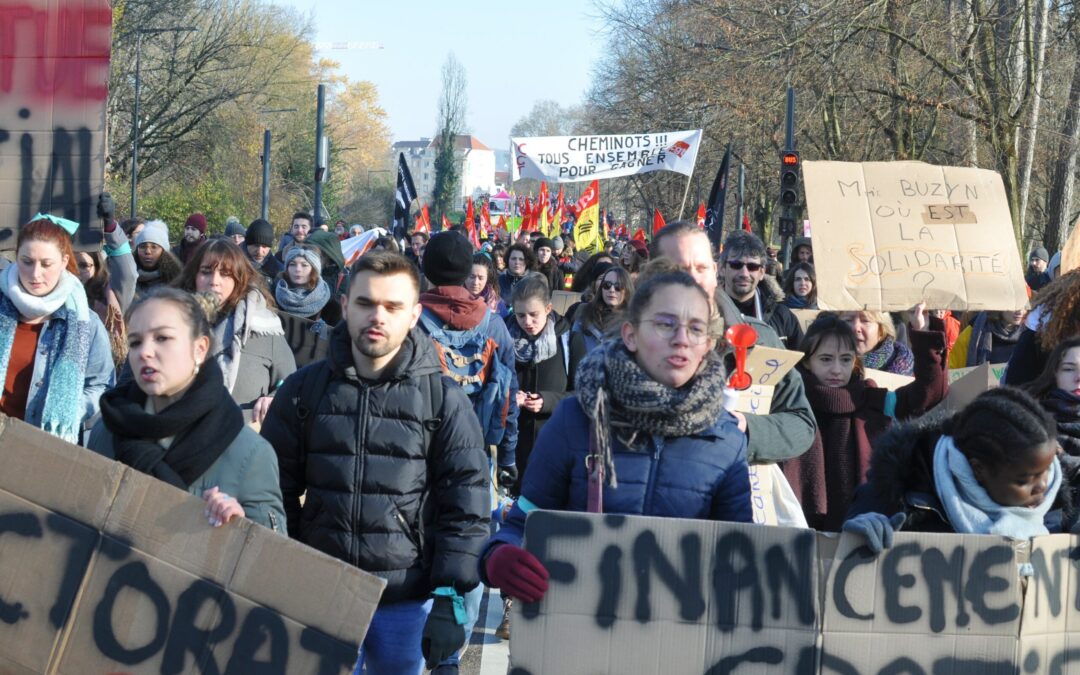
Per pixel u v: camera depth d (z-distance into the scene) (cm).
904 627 315
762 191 4412
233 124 4862
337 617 311
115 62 4519
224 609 315
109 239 673
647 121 3822
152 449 339
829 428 509
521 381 718
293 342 667
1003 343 896
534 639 313
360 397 384
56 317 492
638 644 313
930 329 554
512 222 3978
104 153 557
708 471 330
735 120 3070
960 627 315
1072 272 493
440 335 567
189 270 515
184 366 341
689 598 313
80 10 554
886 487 345
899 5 2442
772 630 313
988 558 316
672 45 3356
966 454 328
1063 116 2511
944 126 2780
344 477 379
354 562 380
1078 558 323
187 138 4881
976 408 327
